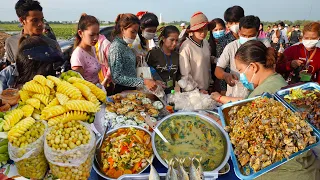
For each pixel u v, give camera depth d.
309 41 3.12
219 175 1.63
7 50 3.41
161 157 1.68
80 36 3.02
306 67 3.30
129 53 3.00
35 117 1.72
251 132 1.46
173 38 3.14
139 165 1.66
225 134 1.76
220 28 4.27
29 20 2.90
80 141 1.44
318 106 1.65
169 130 1.87
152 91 2.80
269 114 1.50
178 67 3.36
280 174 1.50
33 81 1.91
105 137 1.86
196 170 1.38
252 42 2.03
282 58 3.44
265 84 1.93
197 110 2.44
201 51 3.38
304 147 1.36
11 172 1.55
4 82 2.38
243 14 3.88
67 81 2.03
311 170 1.53
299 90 1.84
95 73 3.11
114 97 2.50
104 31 6.29
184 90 3.18
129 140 1.79
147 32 3.51
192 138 1.83
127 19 2.81
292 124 1.43
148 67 3.20
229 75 3.12
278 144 1.37
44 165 1.54
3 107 1.97
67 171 1.43
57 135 1.46
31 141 1.47
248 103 1.73
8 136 1.50
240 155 1.42
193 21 3.28
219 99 2.54
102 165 1.68
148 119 2.11
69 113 1.64
